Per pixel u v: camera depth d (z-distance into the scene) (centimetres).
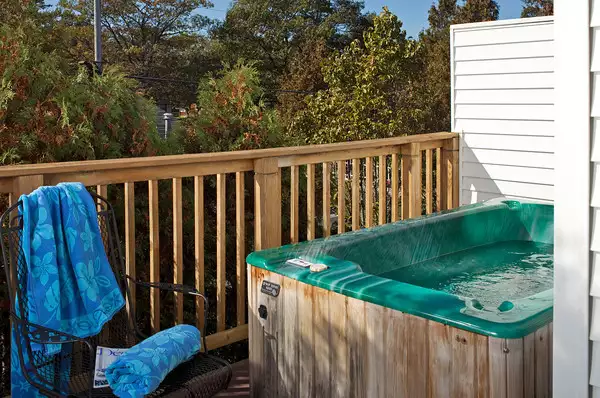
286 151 340
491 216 432
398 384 224
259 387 281
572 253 163
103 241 275
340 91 1119
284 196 424
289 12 4000
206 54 3816
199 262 316
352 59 1130
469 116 499
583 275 161
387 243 350
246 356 393
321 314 249
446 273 379
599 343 160
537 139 466
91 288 244
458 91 503
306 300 254
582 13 155
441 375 210
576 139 159
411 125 1348
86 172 270
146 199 351
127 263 290
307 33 3856
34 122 320
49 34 407
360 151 396
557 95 162
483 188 498
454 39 502
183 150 405
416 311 215
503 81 478
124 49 3662
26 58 326
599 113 154
